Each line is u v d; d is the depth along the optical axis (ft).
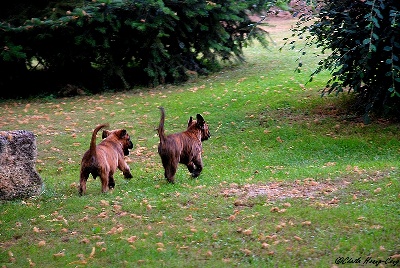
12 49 65.72
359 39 47.03
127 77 76.54
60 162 48.14
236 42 79.61
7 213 34.65
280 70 73.92
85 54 70.38
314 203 32.42
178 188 37.35
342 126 50.78
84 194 37.52
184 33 73.26
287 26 111.75
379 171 37.86
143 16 68.80
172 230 30.09
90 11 66.69
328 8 51.03
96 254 27.91
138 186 38.96
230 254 26.94
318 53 83.61
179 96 66.49
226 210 32.50
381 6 44.34
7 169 37.50
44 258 27.94
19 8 70.18
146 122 58.08
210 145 50.70
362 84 55.67
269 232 28.89
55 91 73.10
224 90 66.23
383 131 48.73
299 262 25.45
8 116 62.23
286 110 56.39
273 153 47.34
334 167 40.65
